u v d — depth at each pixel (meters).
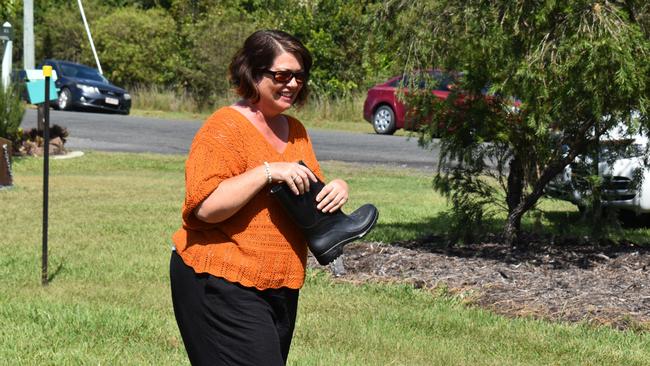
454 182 10.31
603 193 10.26
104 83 34.91
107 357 6.25
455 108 10.03
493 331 7.17
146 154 21.89
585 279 8.80
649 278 8.85
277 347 3.95
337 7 36.41
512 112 9.83
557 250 10.16
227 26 38.25
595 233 10.35
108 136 25.50
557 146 9.74
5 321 7.10
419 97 10.06
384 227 12.14
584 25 8.24
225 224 3.96
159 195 15.48
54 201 14.40
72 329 6.89
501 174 10.24
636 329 7.35
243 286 3.94
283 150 4.09
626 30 8.25
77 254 10.03
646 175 12.35
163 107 38.47
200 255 3.96
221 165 3.89
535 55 8.52
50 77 8.50
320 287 8.53
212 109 38.31
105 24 42.19
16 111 20.50
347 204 14.67
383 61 10.34
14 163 19.44
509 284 8.62
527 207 10.17
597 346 6.81
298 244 4.05
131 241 10.94
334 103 35.62
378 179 18.41
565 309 7.80
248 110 4.06
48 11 47.94
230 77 4.08
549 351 6.68
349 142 25.73
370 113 29.17
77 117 30.83
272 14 39.00
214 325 3.97
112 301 7.90
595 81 8.21
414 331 7.16
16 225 11.93
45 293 8.12
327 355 6.43
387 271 9.19
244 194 3.84
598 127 9.50
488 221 10.47
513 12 8.76
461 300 8.12
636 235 12.36
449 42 9.59
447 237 10.62
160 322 7.17
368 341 6.82
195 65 39.16
